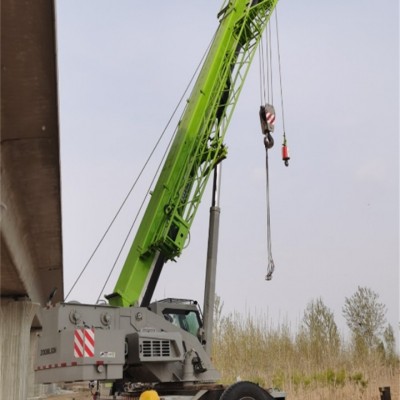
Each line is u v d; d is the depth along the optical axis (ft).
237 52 61.36
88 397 99.19
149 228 51.29
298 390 71.72
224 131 57.52
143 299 50.44
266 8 64.28
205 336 48.37
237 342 102.68
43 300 72.59
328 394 69.26
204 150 55.83
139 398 43.21
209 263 50.72
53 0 21.31
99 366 39.73
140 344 42.52
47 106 27.76
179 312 48.42
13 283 45.47
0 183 29.86
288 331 111.65
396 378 81.10
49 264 56.75
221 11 62.80
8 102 27.07
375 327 115.03
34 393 103.76
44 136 30.63
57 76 25.45
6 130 29.25
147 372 44.57
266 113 61.62
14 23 22.25
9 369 49.14
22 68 24.81
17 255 39.99
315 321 108.37
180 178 53.36
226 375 94.68
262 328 105.60
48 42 23.34
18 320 50.39
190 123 55.16
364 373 80.79
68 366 39.14
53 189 37.55
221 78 58.23
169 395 44.93
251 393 41.73
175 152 54.19
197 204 54.39
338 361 94.38
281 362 96.63
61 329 41.01
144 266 51.06
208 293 49.65
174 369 44.86
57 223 44.91
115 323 43.45
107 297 50.57
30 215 41.24
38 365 41.68
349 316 117.60
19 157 32.14
